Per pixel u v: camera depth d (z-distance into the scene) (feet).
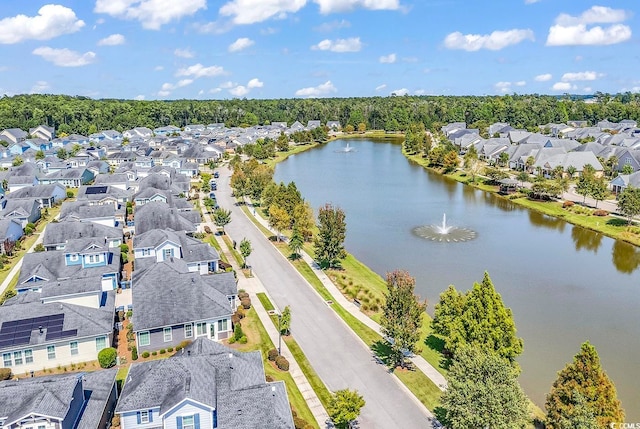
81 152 584.81
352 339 177.47
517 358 167.02
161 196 341.21
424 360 164.55
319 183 478.18
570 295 221.25
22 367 155.22
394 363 159.12
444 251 281.13
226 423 116.88
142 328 163.94
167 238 233.76
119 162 554.46
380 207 383.24
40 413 109.70
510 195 413.80
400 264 258.57
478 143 625.41
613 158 472.85
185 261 224.94
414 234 313.12
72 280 188.14
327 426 130.82
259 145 648.38
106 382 134.31
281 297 212.64
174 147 641.40
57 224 264.72
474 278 239.91
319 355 166.40
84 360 161.99
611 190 411.13
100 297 185.78
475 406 111.04
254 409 120.16
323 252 243.40
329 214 246.68
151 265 206.49
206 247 238.27
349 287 221.66
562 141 568.82
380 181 491.72
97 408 125.18
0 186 395.34
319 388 147.95
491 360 119.85
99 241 231.91
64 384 119.65
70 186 434.30
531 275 245.04
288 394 143.64
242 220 341.21
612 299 217.36
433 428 130.31
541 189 391.45
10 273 240.32
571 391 115.85
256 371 135.85
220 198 410.31
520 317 198.70
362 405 125.49
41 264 214.69
